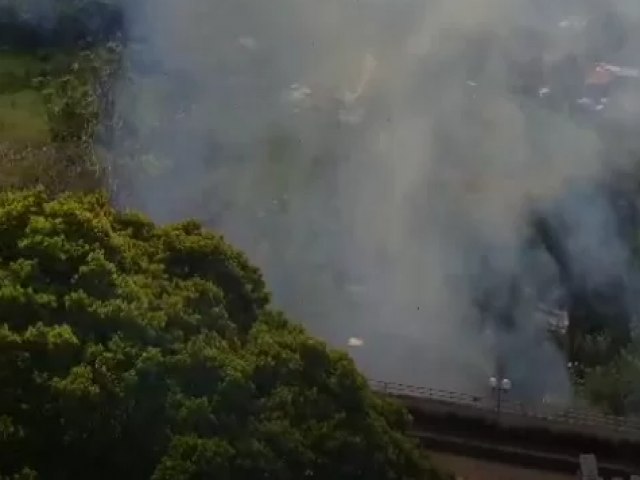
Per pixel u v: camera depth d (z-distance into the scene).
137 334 24.77
